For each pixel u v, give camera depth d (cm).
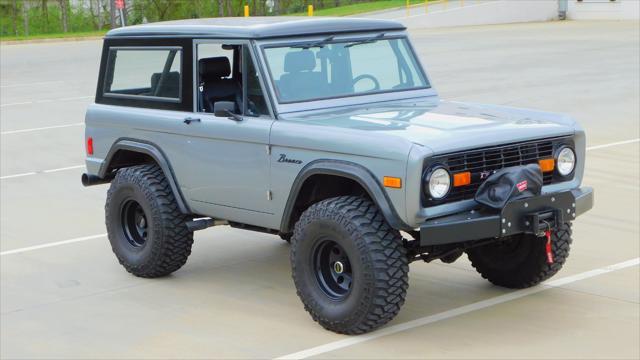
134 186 732
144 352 593
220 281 741
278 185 630
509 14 4488
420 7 4962
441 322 623
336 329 601
